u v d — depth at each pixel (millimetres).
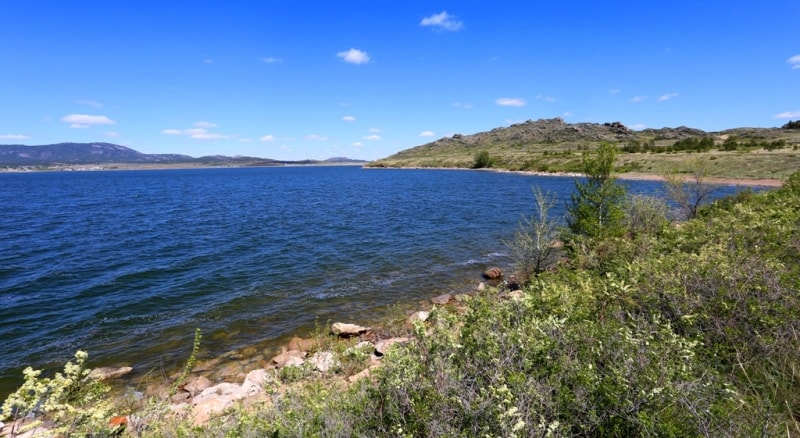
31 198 52250
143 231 26625
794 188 15477
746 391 3682
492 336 4008
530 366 3625
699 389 3154
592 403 3254
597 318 4957
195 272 17062
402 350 3916
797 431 3145
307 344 10375
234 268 17719
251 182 94688
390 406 3496
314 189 67250
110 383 8758
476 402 3203
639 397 3059
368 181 87938
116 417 5625
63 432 3461
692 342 3705
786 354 3953
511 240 23172
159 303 13586
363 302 13820
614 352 3688
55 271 17031
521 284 13023
